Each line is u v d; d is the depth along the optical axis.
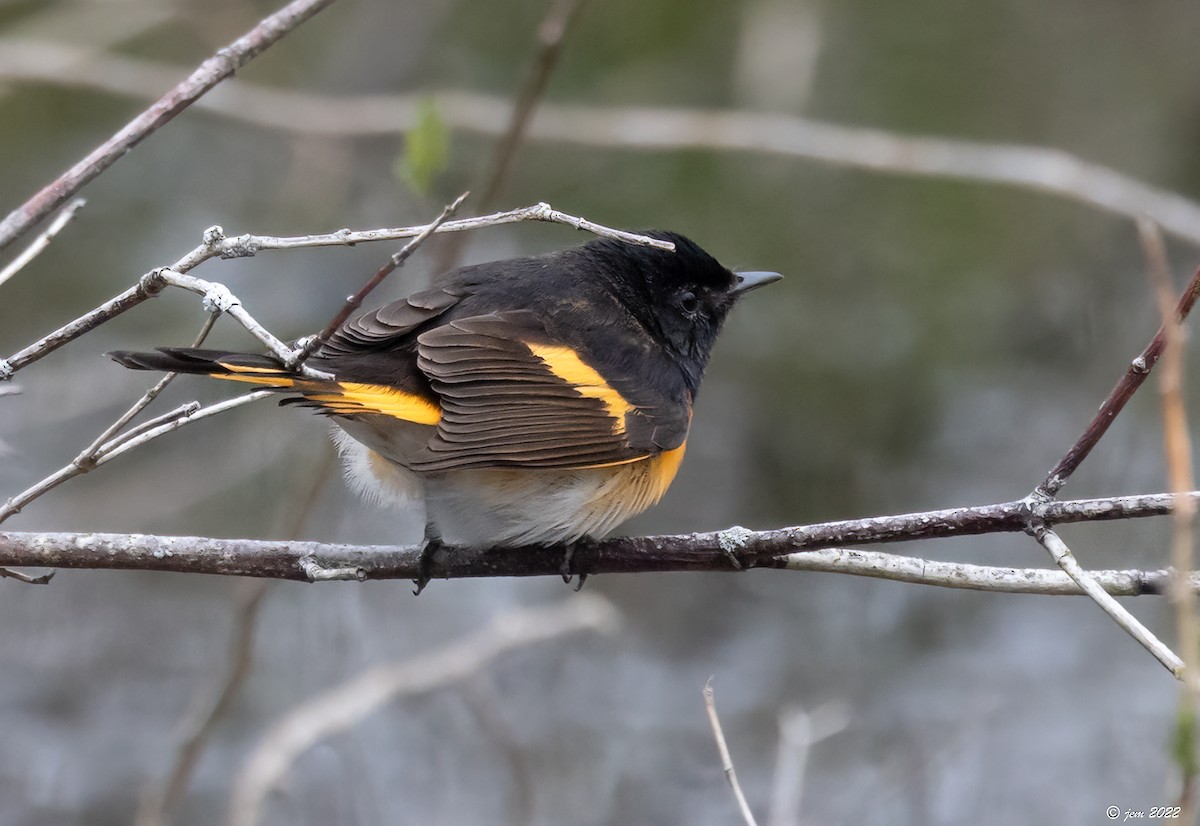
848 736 10.67
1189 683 4.05
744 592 12.18
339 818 10.09
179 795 9.10
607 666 11.53
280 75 13.62
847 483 12.16
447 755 10.59
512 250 12.41
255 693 11.03
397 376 6.50
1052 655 11.40
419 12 13.68
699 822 10.03
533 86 9.26
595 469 6.81
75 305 12.29
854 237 12.27
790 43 12.46
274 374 5.52
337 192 12.80
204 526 11.78
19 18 13.48
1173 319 4.62
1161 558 11.47
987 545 12.05
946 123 12.73
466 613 11.80
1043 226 12.45
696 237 12.23
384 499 7.21
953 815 9.92
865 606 12.00
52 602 11.77
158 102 6.06
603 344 7.19
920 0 12.84
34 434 12.02
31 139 12.88
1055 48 12.84
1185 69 12.82
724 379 12.52
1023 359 12.59
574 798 10.30
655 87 12.79
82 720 10.95
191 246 12.67
